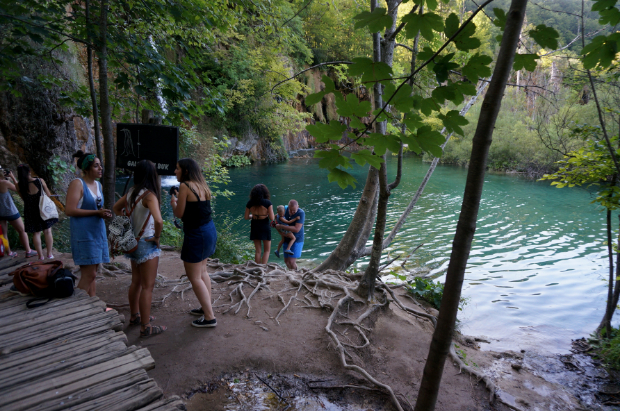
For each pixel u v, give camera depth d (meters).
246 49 28.48
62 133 10.90
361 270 9.01
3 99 9.43
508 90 22.55
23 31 4.91
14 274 3.28
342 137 1.37
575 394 4.00
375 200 7.34
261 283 5.18
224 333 3.94
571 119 5.30
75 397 2.05
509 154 31.55
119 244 3.49
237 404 3.04
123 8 5.91
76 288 3.57
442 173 30.20
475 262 10.09
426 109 1.41
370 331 4.24
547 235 13.07
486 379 3.70
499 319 6.34
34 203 5.81
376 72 1.30
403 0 1.41
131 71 5.40
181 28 6.95
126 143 5.01
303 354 3.64
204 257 3.87
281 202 18.14
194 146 24.50
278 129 34.12
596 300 7.32
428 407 1.79
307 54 34.06
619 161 4.69
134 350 2.52
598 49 1.52
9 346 2.50
